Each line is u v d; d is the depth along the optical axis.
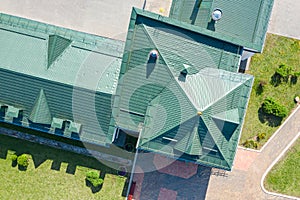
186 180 44.72
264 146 44.91
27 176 44.34
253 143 44.69
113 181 44.47
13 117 38.09
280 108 43.66
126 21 44.22
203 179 44.78
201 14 37.09
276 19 44.50
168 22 35.16
